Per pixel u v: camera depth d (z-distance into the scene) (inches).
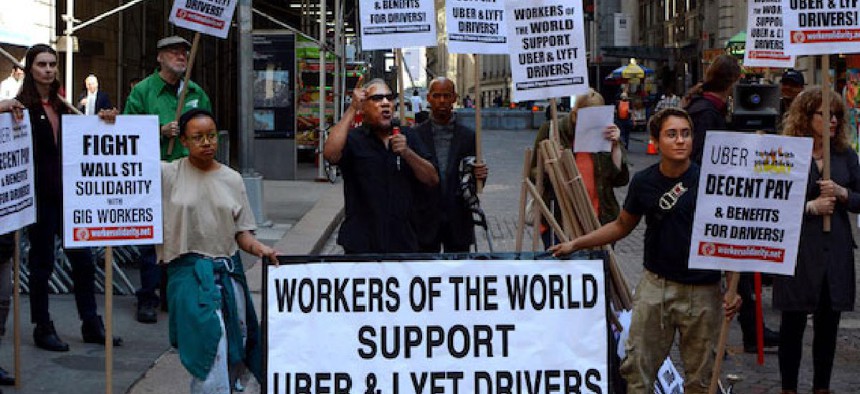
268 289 198.2
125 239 216.7
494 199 765.3
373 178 257.3
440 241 287.1
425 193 269.3
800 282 259.6
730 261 205.0
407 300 197.2
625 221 217.5
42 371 276.1
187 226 214.5
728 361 315.6
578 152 290.7
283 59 831.7
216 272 214.4
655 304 215.5
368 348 197.3
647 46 2129.7
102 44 907.4
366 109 256.1
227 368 211.0
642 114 1903.3
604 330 197.6
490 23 287.4
